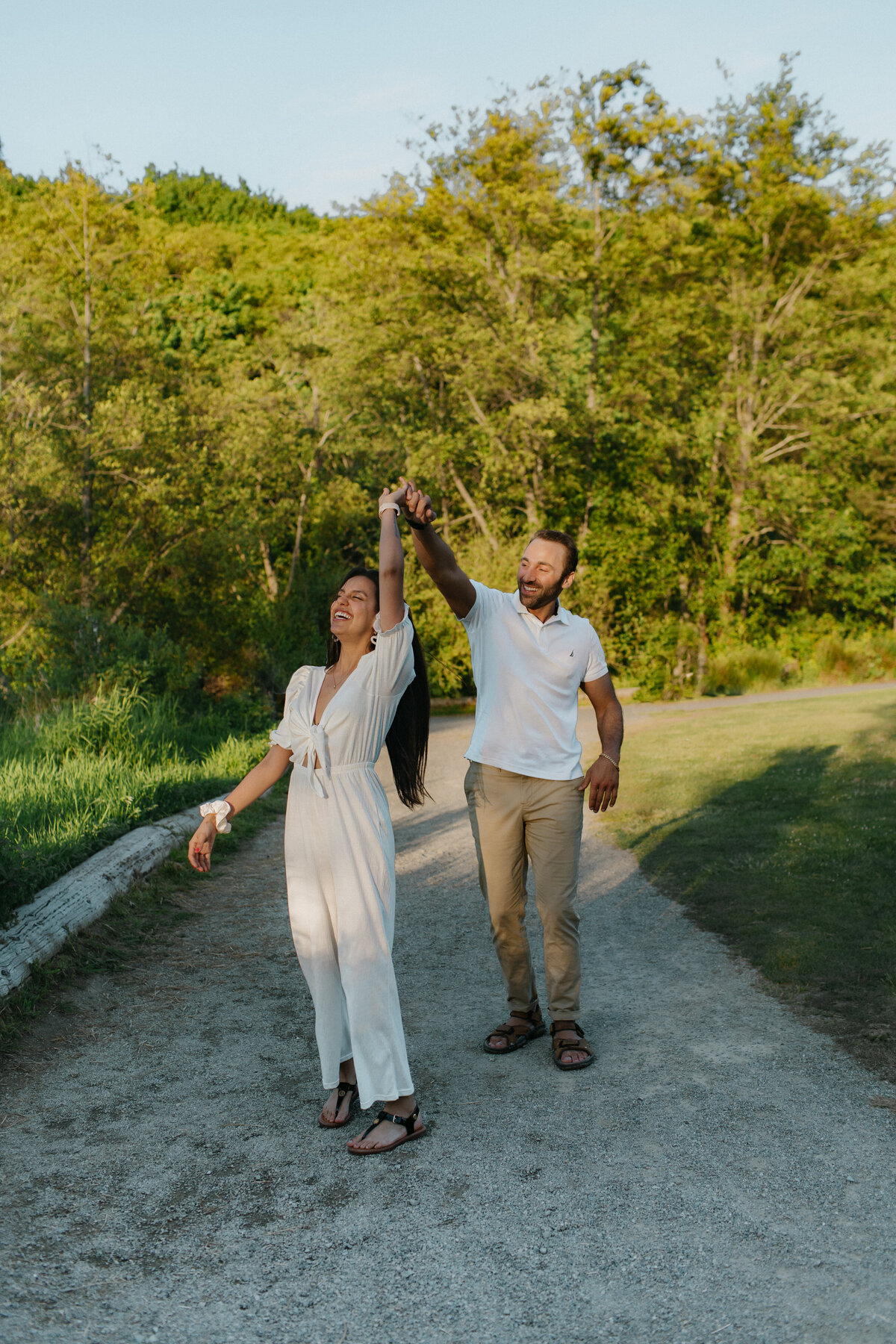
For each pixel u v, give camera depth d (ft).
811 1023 12.69
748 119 101.24
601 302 101.96
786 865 21.07
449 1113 10.52
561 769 11.80
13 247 83.41
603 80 89.66
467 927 18.85
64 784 25.91
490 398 104.01
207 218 211.20
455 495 115.96
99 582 72.33
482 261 98.73
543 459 103.30
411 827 30.78
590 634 12.14
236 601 74.69
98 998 14.58
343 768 9.98
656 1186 8.74
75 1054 12.46
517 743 11.82
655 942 16.85
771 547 113.39
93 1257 7.88
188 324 136.56
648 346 103.50
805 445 106.63
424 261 95.96
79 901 17.07
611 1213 8.32
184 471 75.82
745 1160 9.16
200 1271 7.68
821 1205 8.34
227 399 103.50
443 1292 7.34
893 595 111.75
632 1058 11.85
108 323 85.30
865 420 108.17
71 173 82.99
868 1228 7.98
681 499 102.53
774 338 108.06
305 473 119.55
